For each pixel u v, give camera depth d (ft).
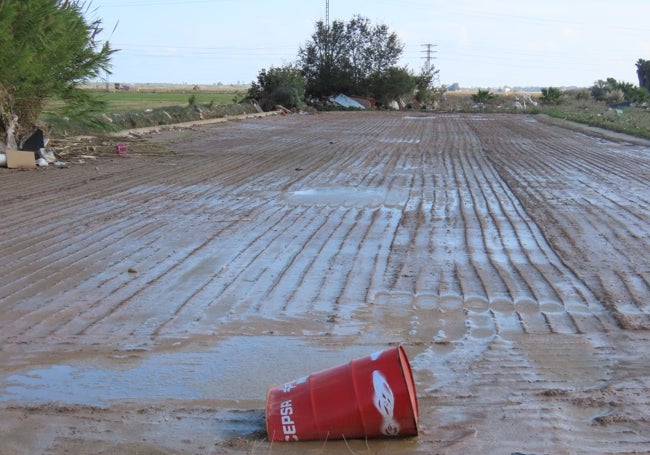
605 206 46.75
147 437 16.34
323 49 237.25
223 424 17.07
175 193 49.93
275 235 37.14
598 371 20.27
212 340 22.71
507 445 15.84
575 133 121.08
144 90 442.91
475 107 259.39
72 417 17.39
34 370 20.29
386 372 15.92
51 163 65.26
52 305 25.91
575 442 16.01
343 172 62.34
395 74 237.25
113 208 44.14
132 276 29.60
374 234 37.63
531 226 39.99
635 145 97.76
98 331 23.39
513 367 20.52
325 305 26.09
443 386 19.22
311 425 15.90
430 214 43.39
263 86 196.85
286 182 55.88
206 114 136.77
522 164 71.00
